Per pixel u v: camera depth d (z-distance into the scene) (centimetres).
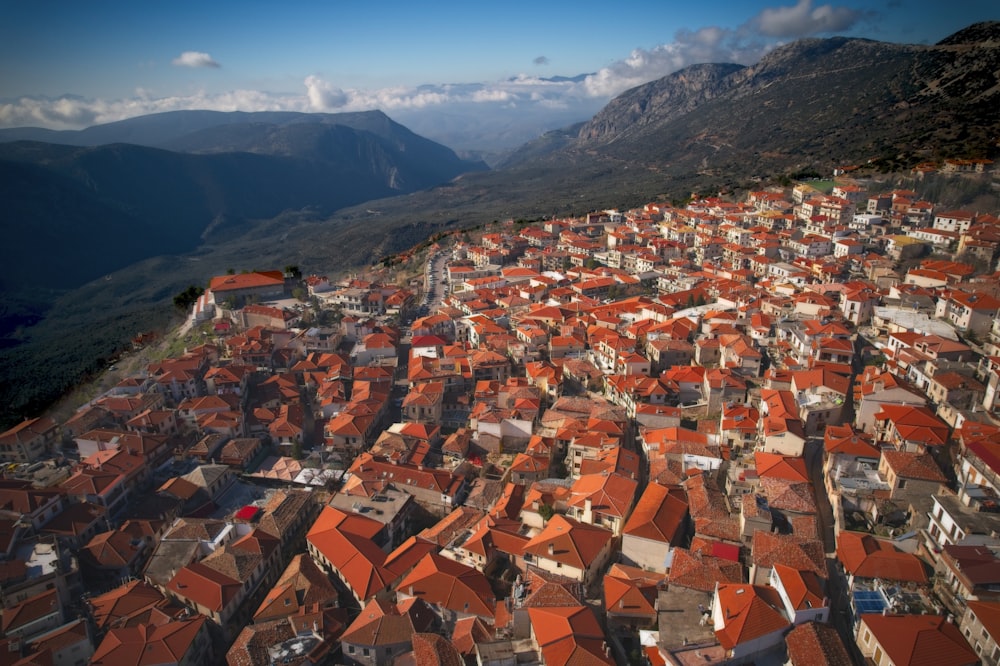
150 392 15575
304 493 12138
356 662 8494
